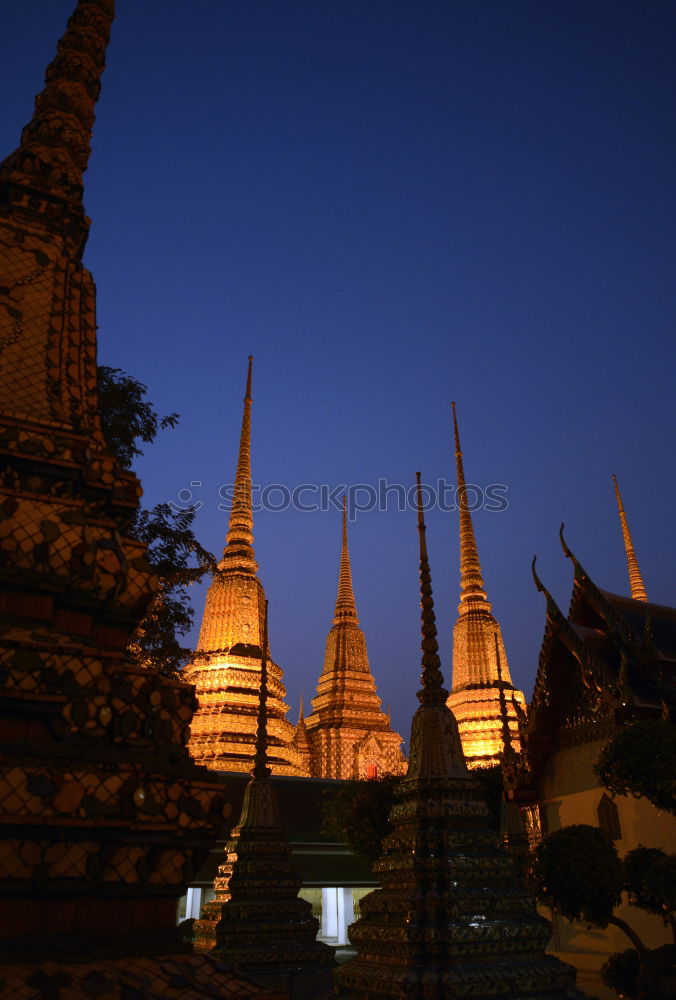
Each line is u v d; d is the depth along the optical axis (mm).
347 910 34031
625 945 15141
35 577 4281
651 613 18484
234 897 16547
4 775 3557
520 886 8523
